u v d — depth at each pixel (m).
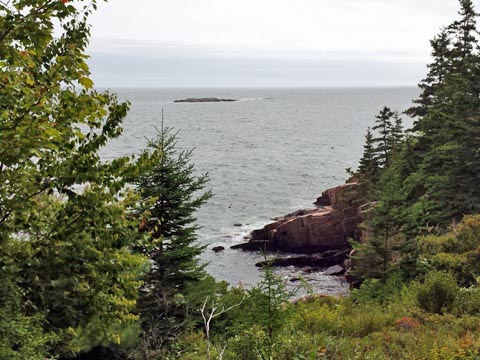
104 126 7.02
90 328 9.46
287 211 63.47
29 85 6.36
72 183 6.81
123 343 12.39
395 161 39.94
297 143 140.00
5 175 6.37
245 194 72.94
